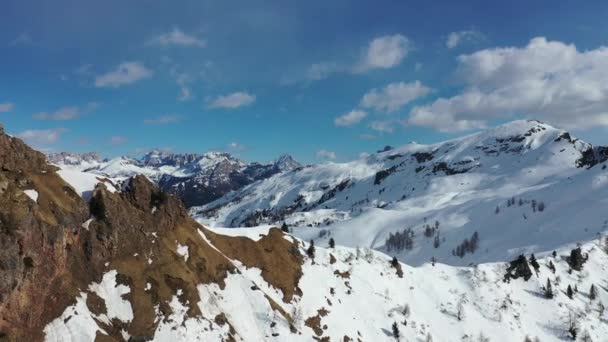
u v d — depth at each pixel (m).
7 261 64.12
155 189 102.69
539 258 195.88
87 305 74.12
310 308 109.00
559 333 140.50
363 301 123.19
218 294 95.19
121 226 86.88
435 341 120.31
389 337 114.25
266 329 94.25
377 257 149.12
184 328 81.38
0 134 79.38
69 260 76.56
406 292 138.00
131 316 78.00
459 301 141.00
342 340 104.62
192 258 97.56
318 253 133.38
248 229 126.31
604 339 143.25
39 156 86.38
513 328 136.38
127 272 83.06
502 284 154.62
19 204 70.12
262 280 109.62
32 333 65.06
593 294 165.00
